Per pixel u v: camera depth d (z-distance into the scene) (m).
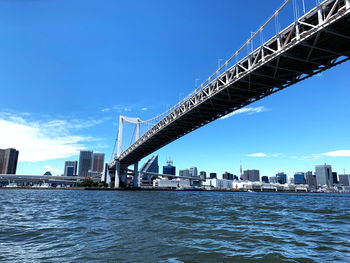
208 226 12.88
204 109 53.62
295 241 9.77
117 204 28.70
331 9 23.30
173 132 74.19
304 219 16.45
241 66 36.41
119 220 14.97
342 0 23.33
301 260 7.39
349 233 11.59
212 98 46.06
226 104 48.84
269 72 35.59
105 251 8.27
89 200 37.38
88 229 12.05
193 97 51.38
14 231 11.73
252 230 11.91
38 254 7.99
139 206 25.56
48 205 27.17
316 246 9.02
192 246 8.86
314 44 26.88
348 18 23.19
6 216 17.30
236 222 14.46
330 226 13.60
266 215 18.48
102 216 16.94
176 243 9.28
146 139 86.56
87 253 8.05
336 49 28.83
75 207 24.47
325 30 24.52
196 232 11.27
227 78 40.53
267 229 12.27
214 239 9.92
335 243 9.53
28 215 17.83
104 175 149.38
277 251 8.30
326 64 31.28
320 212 21.62
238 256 7.73
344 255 7.94
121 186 137.50
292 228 12.69
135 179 135.88
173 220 14.95
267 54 33.94
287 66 33.38
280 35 29.88
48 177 175.75
